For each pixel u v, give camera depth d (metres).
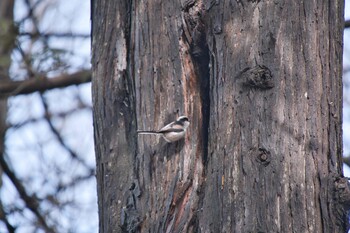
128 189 9.24
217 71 8.91
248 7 8.96
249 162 8.25
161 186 8.94
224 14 9.06
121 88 9.85
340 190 8.32
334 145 8.64
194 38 9.36
